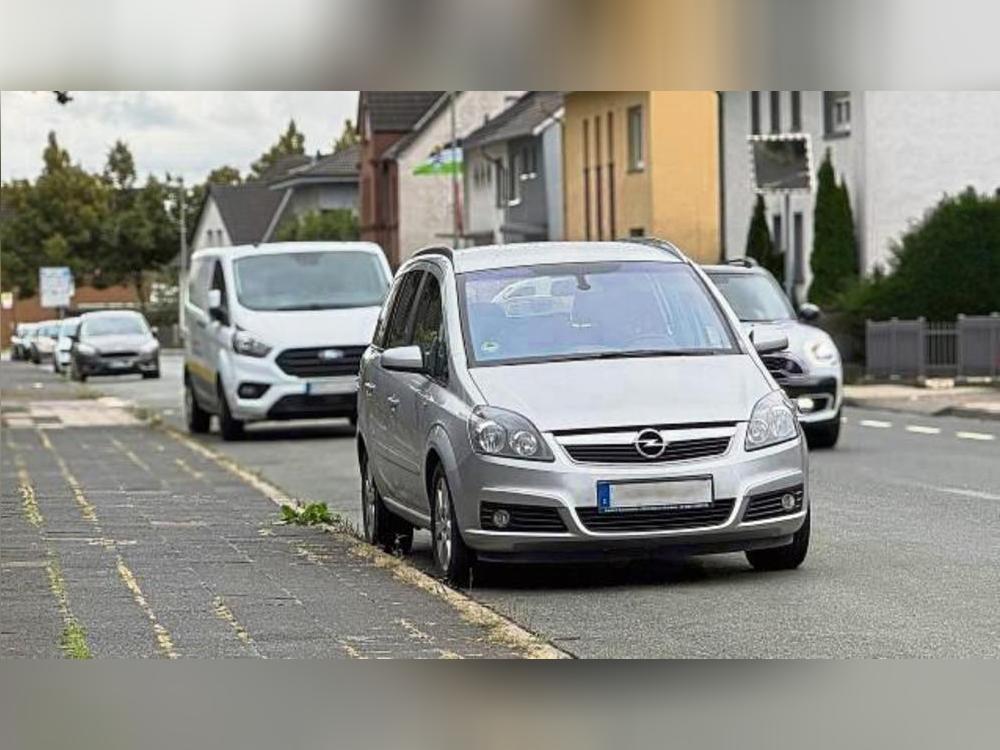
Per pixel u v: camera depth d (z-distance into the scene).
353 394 29.73
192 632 10.95
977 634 10.93
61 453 27.06
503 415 12.74
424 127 106.81
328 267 30.64
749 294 26.42
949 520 16.70
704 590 12.80
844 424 31.25
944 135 52.31
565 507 12.49
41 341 96.56
